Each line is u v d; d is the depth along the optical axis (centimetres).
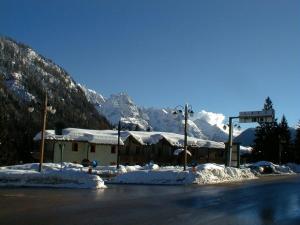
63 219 1498
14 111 12388
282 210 1997
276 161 9612
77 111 18400
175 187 3184
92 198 2209
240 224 1530
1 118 8000
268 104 10550
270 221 1638
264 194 2802
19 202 1959
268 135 9700
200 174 3803
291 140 10225
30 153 7819
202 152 7638
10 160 7412
